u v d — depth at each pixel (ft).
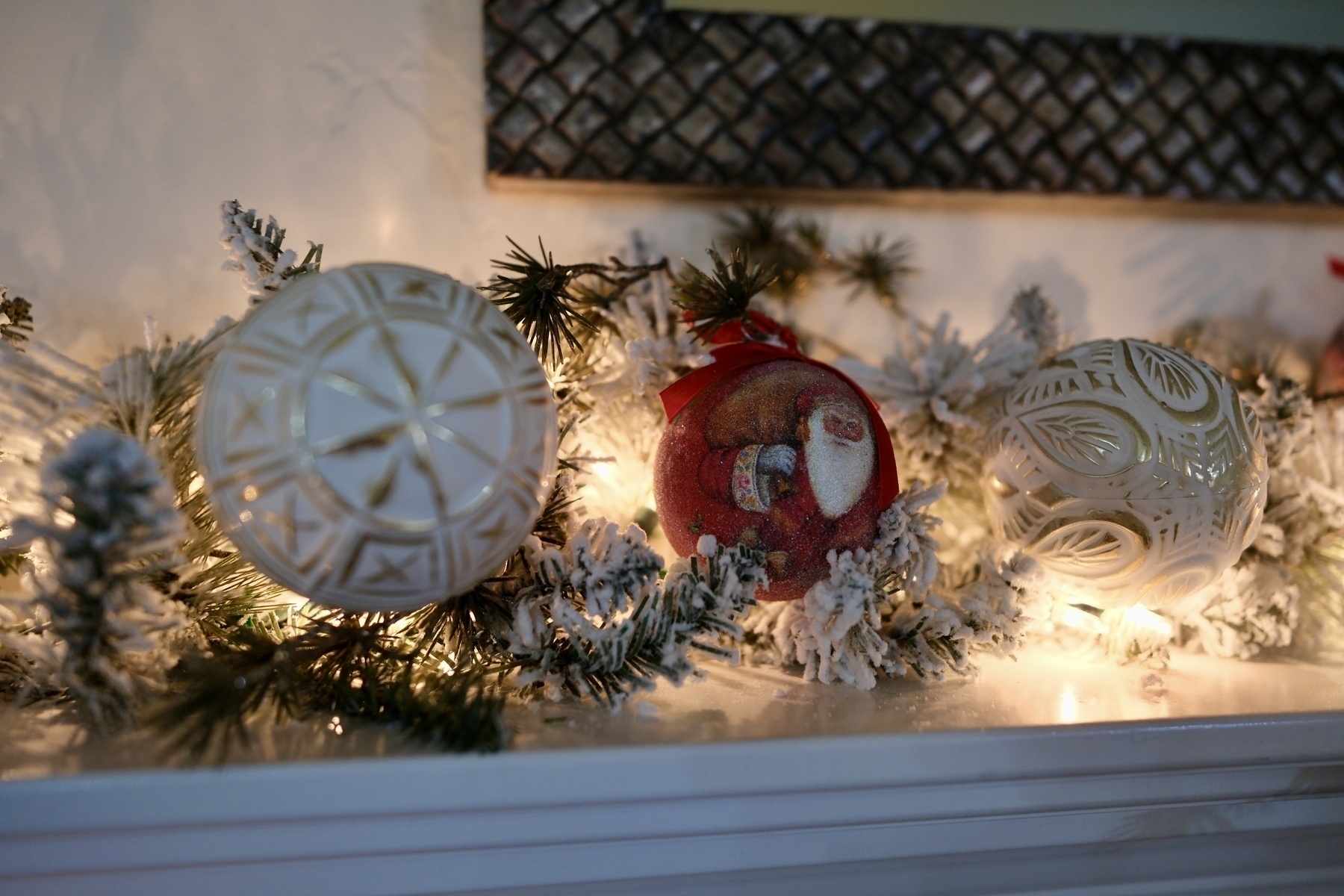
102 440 1.27
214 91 1.82
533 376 1.35
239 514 1.29
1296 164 2.03
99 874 1.28
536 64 1.84
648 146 1.87
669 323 1.73
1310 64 2.03
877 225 2.00
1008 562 1.55
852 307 2.03
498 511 1.30
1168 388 1.50
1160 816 1.45
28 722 1.39
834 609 1.47
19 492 1.44
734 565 1.44
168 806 1.25
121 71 1.79
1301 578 1.75
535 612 1.44
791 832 1.38
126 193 1.80
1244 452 1.50
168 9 1.79
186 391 1.45
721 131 1.89
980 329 2.04
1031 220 2.04
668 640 1.42
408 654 1.45
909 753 1.35
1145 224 2.06
